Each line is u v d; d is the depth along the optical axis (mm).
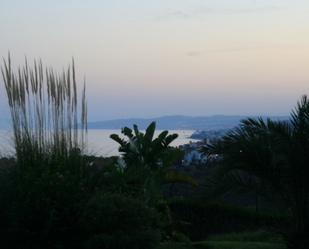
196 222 17375
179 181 15141
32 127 11516
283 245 13047
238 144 11508
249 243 13859
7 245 10375
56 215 10211
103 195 10469
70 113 11734
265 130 11617
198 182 14133
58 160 11312
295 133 11508
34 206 10242
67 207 10344
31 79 11539
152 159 15180
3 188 10586
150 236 10125
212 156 12047
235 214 17312
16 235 10328
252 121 11812
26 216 10211
